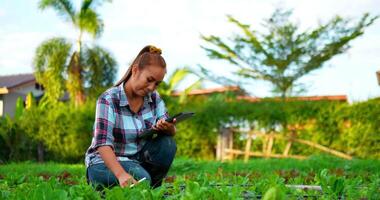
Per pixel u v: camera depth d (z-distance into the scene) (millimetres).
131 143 3799
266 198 2369
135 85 3666
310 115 15844
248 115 16469
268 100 17516
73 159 18359
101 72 24719
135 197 2758
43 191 2828
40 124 18344
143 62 3631
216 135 16812
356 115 15258
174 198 2922
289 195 3221
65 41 24812
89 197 2869
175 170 11078
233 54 25672
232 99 17750
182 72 21328
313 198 3299
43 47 24750
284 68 25594
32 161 18219
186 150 17016
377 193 3426
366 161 11859
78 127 17922
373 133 15023
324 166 11016
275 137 16219
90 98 24484
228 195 2930
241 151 16422
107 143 3545
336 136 15594
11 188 4246
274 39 25656
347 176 7496
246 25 25469
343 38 24734
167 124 3688
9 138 18219
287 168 10922
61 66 24547
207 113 16781
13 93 30766
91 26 24453
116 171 3410
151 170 3855
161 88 20188
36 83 31672
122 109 3758
